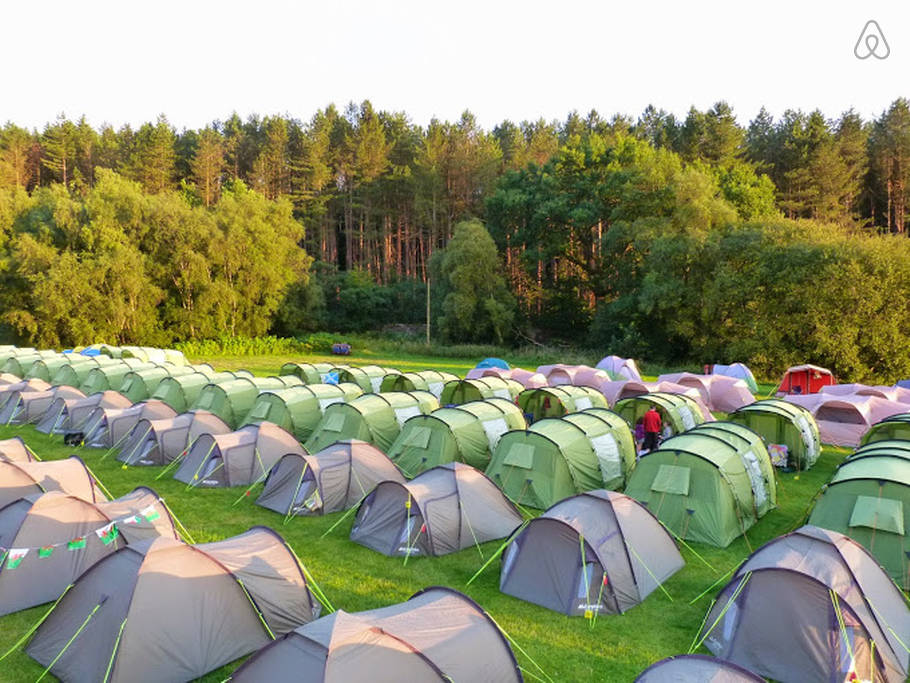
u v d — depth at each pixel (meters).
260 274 74.50
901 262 43.75
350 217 99.19
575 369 37.84
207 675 9.24
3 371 39.91
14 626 10.55
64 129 101.06
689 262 57.28
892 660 9.30
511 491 17.80
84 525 12.09
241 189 86.19
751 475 16.62
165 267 69.12
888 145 82.62
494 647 8.69
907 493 13.12
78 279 61.53
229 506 17.19
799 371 37.78
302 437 24.70
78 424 25.33
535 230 76.00
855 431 26.03
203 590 9.67
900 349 42.53
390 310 88.50
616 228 64.94
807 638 9.31
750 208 66.44
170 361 50.94
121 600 9.10
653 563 12.70
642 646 10.38
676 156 71.56
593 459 18.39
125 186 68.38
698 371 54.28
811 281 46.34
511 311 73.81
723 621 10.22
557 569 11.86
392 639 7.78
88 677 8.77
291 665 7.33
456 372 55.78
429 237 97.62
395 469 17.88
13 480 14.34
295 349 72.06
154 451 21.00
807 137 83.81
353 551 14.27
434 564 13.59
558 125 115.19
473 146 94.00
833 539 10.41
